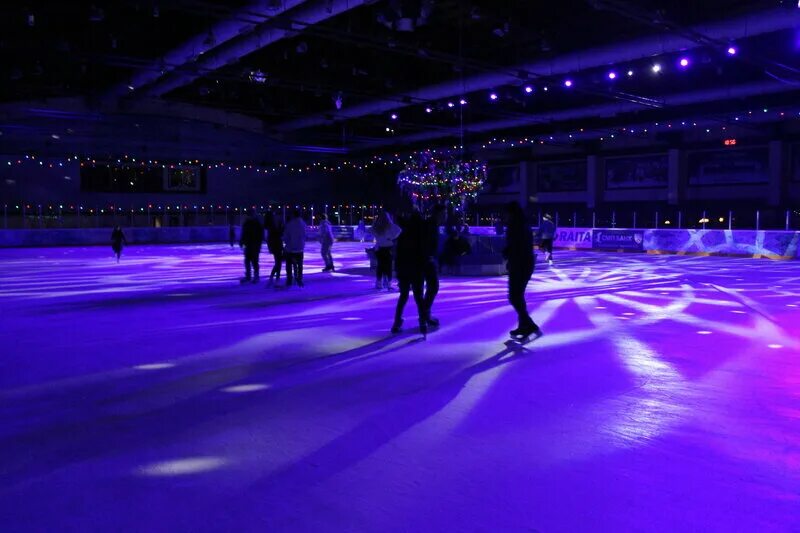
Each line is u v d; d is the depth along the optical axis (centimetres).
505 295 1112
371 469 337
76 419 427
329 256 1645
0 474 332
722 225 3338
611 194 3828
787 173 3127
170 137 3697
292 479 325
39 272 1669
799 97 2567
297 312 919
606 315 877
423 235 716
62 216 3662
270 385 512
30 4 1727
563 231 2903
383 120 3238
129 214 3897
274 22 1491
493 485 316
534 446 370
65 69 2548
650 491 307
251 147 3944
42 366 582
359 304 1005
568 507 290
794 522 275
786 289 1199
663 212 3550
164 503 297
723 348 648
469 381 521
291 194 4466
